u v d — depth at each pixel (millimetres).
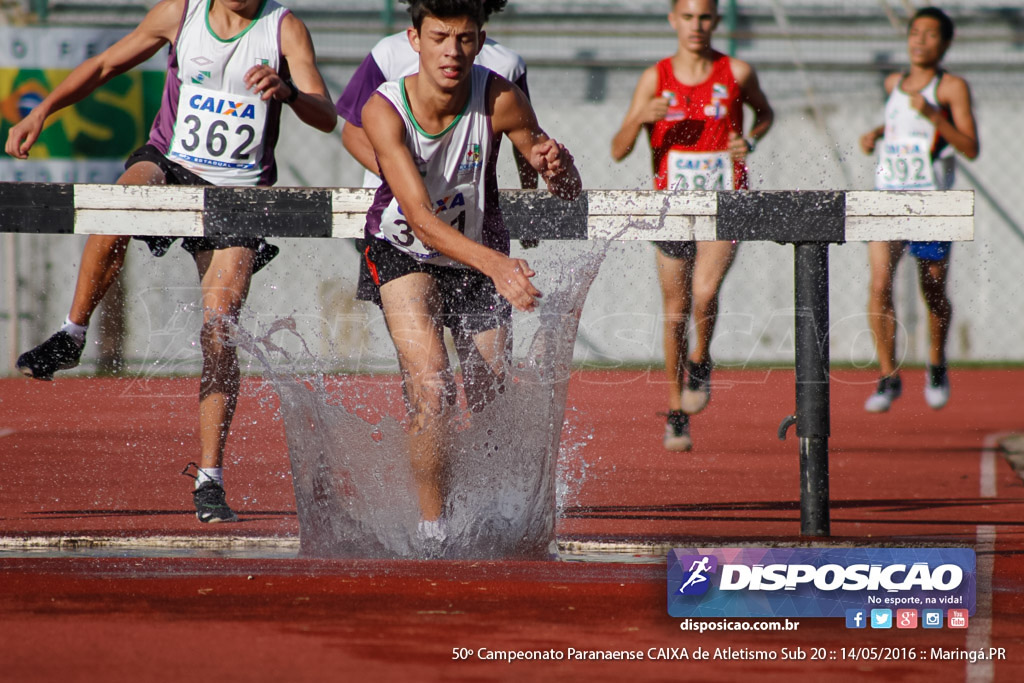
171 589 7523
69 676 5598
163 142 11859
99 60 11922
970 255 35875
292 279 30906
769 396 26203
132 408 22047
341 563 8469
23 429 18672
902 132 22375
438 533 9242
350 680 5574
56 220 9906
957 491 14000
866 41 34562
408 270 9555
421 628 6602
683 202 9812
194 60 11594
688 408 17312
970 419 23312
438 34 8836
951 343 35688
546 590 7617
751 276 34188
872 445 19203
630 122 17859
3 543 9547
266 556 9156
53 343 11922
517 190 9961
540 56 34281
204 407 11109
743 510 12086
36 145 27938
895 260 22594
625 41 34438
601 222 9930
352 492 9406
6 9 30156
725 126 17578
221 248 11148
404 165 8938
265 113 11766
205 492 10984
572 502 12539
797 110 34281
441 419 9211
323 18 33219
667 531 10586
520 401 9383
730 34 33312
